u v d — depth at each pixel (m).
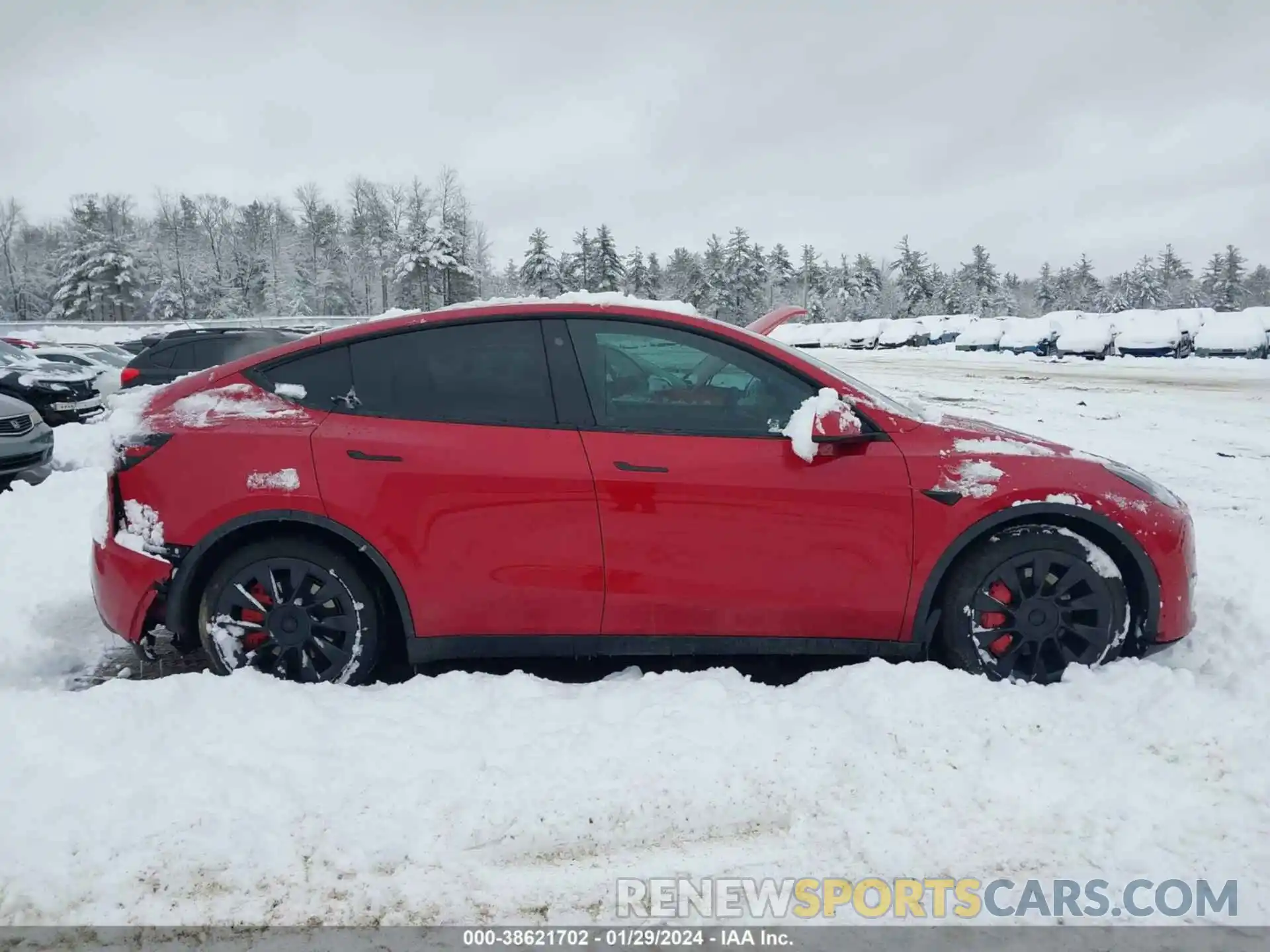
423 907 2.15
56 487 7.20
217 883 2.19
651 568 3.15
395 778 2.56
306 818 2.40
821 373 3.32
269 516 3.13
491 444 3.16
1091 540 3.25
